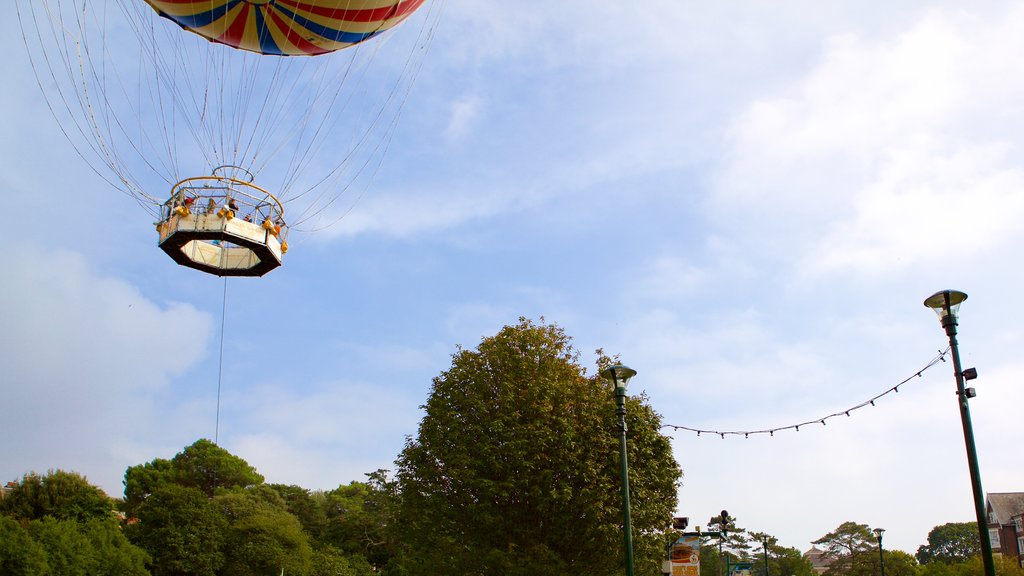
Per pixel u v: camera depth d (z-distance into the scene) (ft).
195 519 225.35
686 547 110.11
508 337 98.17
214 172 66.85
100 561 176.45
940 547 395.55
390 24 78.69
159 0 71.72
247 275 73.51
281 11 73.26
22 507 205.77
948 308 52.39
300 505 312.29
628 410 94.02
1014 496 293.64
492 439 91.50
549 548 87.51
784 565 352.69
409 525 93.66
